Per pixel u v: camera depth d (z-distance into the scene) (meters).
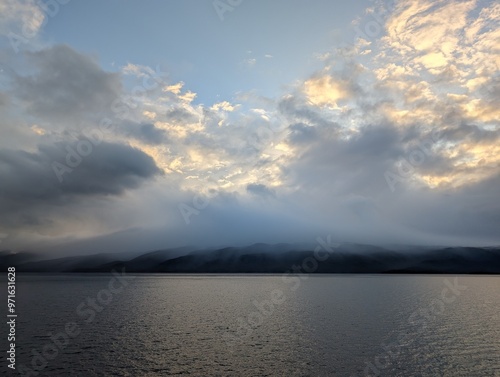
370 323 83.50
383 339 65.88
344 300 138.38
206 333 71.19
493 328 77.50
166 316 94.81
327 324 81.94
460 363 51.25
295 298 147.25
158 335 69.25
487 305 122.25
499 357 54.22
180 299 143.12
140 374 45.94
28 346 60.16
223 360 51.84
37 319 88.88
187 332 72.31
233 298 148.00
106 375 45.50
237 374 45.97
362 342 63.41
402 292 179.75
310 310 107.44
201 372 46.59
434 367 49.38
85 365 49.41
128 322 84.69
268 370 47.53
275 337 67.44
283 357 53.47
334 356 54.19
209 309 109.94
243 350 57.47
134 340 64.69
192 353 55.50
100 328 76.69
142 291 188.25
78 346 59.94
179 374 45.84
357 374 46.38
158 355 54.38
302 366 49.25
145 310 107.44
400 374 46.50
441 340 65.25
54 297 150.62
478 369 48.69
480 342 63.88
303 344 61.66
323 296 156.62
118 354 54.91
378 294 167.38
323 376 45.41
